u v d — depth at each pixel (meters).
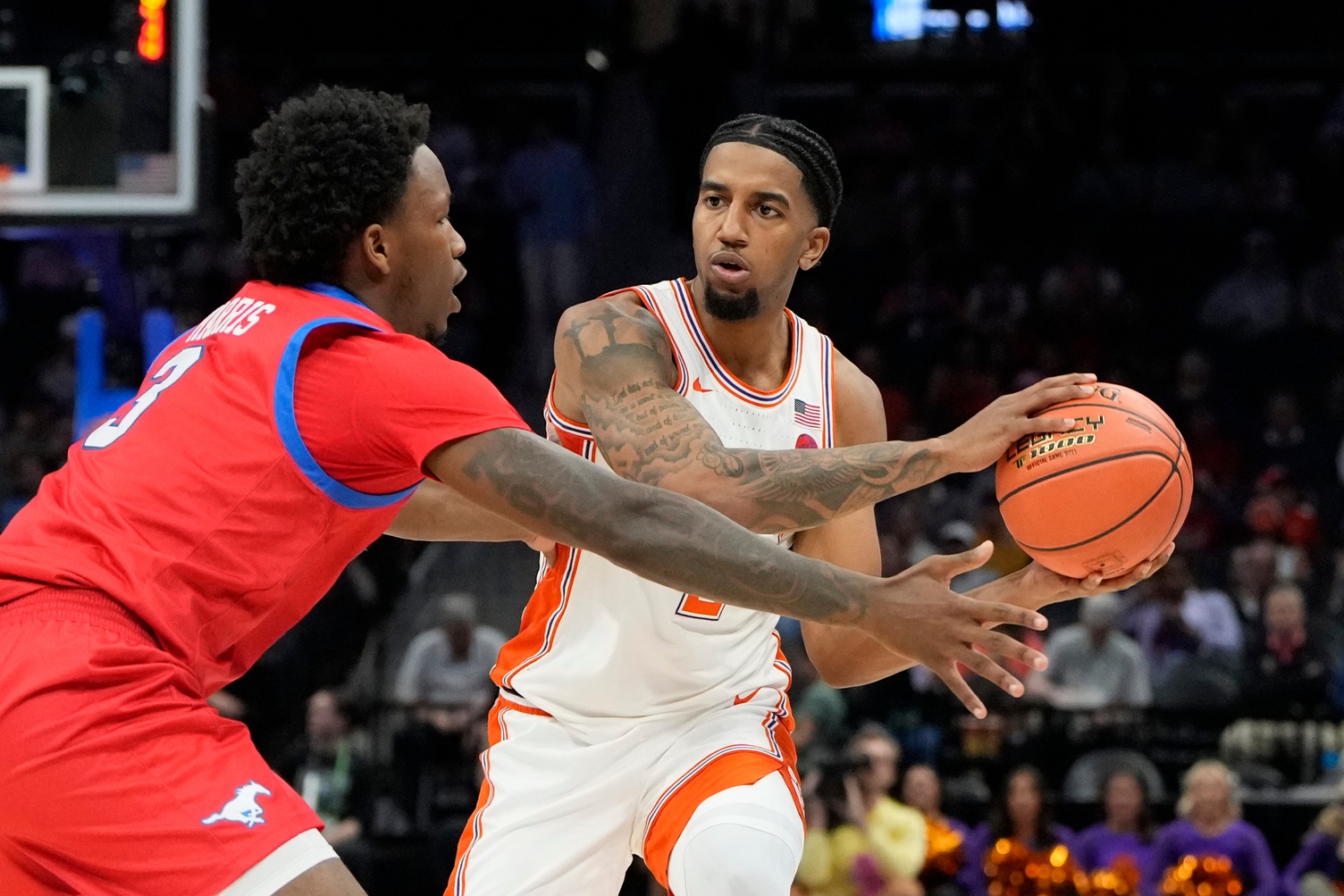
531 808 5.04
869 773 10.70
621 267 20.81
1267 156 21.94
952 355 19.97
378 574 16.39
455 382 3.92
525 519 3.87
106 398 13.06
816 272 21.41
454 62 22.98
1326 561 15.38
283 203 4.20
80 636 3.75
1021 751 12.28
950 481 16.91
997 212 21.48
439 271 4.38
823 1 23.73
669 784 4.89
